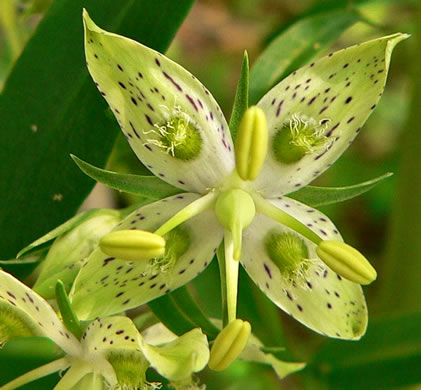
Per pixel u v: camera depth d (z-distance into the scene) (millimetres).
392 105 237
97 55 143
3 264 157
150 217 147
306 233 146
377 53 145
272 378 179
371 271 144
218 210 148
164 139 146
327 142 147
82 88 156
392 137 234
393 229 177
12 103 157
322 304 148
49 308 144
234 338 142
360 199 225
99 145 156
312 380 166
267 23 266
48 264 150
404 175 175
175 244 148
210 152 148
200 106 146
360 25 204
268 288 150
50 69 157
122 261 146
